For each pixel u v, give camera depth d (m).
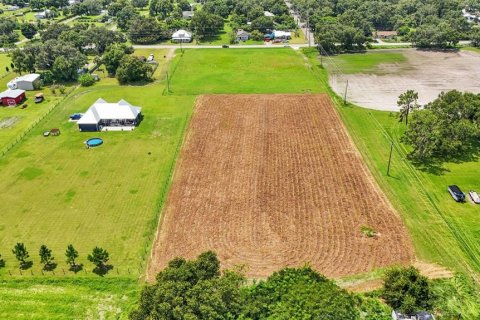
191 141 82.06
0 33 164.12
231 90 108.19
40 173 71.88
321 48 139.75
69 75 117.38
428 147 71.62
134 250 54.41
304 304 42.75
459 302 45.34
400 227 57.53
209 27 160.12
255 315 41.62
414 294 44.44
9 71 128.62
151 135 84.69
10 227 58.91
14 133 86.75
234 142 81.62
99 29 146.38
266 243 55.19
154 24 159.25
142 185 68.12
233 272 46.81
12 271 51.47
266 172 71.31
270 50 145.25
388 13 173.00
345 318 41.59
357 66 127.69
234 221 59.41
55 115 95.12
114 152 78.25
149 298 40.25
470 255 52.38
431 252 53.03
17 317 45.19
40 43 128.75
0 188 67.75
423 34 144.88
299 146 79.75
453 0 190.00
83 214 61.38
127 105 90.25
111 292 48.38
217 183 68.38
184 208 62.38
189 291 40.22
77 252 53.31
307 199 63.97
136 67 114.19
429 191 65.00
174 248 54.59
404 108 86.75
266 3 193.88
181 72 123.31
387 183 67.38
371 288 47.62
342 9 187.25
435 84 111.62
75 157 76.81
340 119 90.62
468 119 78.19
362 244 54.66
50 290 48.81
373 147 78.44
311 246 54.53
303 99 101.81
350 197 64.19
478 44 148.75
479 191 64.69
